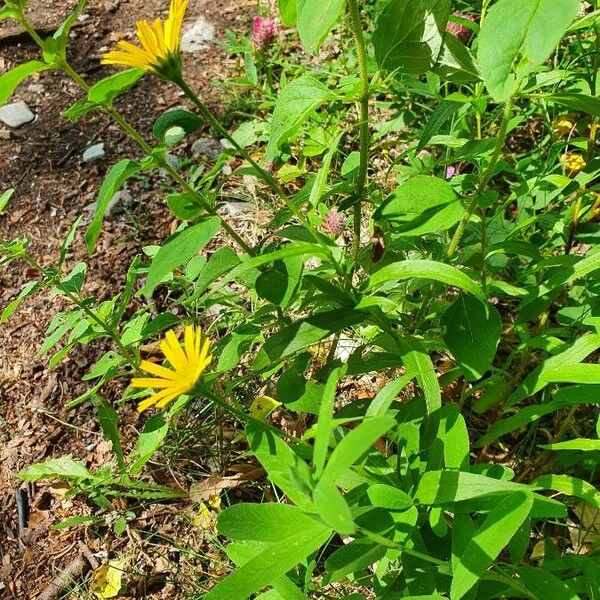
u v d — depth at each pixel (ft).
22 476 1.38
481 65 0.73
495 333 1.00
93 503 1.52
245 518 0.79
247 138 1.51
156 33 0.81
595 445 0.94
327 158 1.01
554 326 1.50
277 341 0.98
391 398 0.79
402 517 0.83
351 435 0.62
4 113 2.40
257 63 2.21
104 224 2.04
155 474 1.53
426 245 1.31
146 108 2.39
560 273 1.09
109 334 1.29
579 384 1.04
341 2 0.83
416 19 0.98
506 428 1.04
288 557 0.74
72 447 1.61
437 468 0.89
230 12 2.70
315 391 1.03
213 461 1.52
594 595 0.90
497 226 1.32
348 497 0.91
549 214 1.35
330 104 2.02
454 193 1.02
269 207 1.98
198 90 2.41
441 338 1.14
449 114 1.14
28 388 1.73
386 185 1.88
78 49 2.63
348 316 0.97
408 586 0.89
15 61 2.58
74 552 1.45
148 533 1.45
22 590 1.41
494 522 0.77
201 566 1.39
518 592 0.89
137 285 1.88
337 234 1.42
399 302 1.26
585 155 1.47
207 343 0.79
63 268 1.93
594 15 1.11
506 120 0.96
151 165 0.93
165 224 2.02
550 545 1.03
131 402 1.67
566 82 1.46
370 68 1.58
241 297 1.68
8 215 2.11
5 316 1.26
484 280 1.15
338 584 1.23
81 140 2.31
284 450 0.83
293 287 0.96
